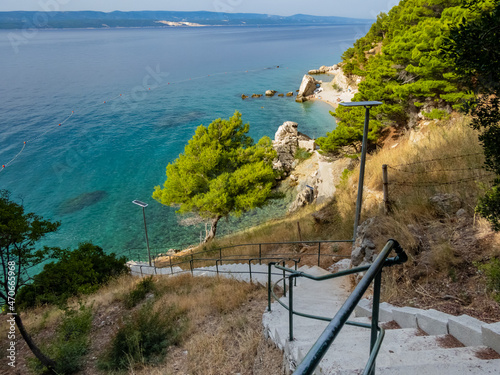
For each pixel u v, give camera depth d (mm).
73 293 15117
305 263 12773
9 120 76438
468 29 3361
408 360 2994
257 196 22500
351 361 3176
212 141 23250
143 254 30266
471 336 3316
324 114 67688
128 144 60438
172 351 8141
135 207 39344
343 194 17594
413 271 5672
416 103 20141
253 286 10680
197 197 22641
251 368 5949
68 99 96125
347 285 8219
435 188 8656
